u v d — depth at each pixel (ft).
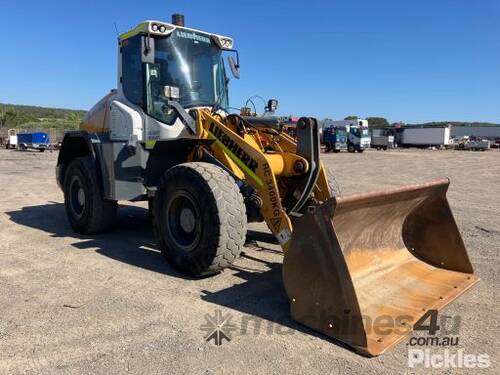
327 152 136.87
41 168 61.87
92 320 12.08
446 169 68.18
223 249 14.37
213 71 20.63
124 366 9.84
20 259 17.62
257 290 14.29
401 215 14.88
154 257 17.90
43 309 12.79
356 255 13.55
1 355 10.29
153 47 17.84
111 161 19.45
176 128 18.53
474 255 18.34
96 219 20.92
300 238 11.58
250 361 10.09
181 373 9.59
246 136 17.11
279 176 16.33
